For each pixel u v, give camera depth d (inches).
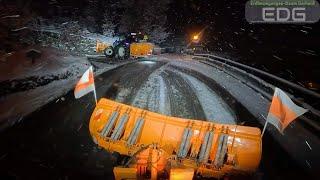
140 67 799.1
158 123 232.8
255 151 206.8
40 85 460.8
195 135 222.2
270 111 221.0
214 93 494.6
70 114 341.7
